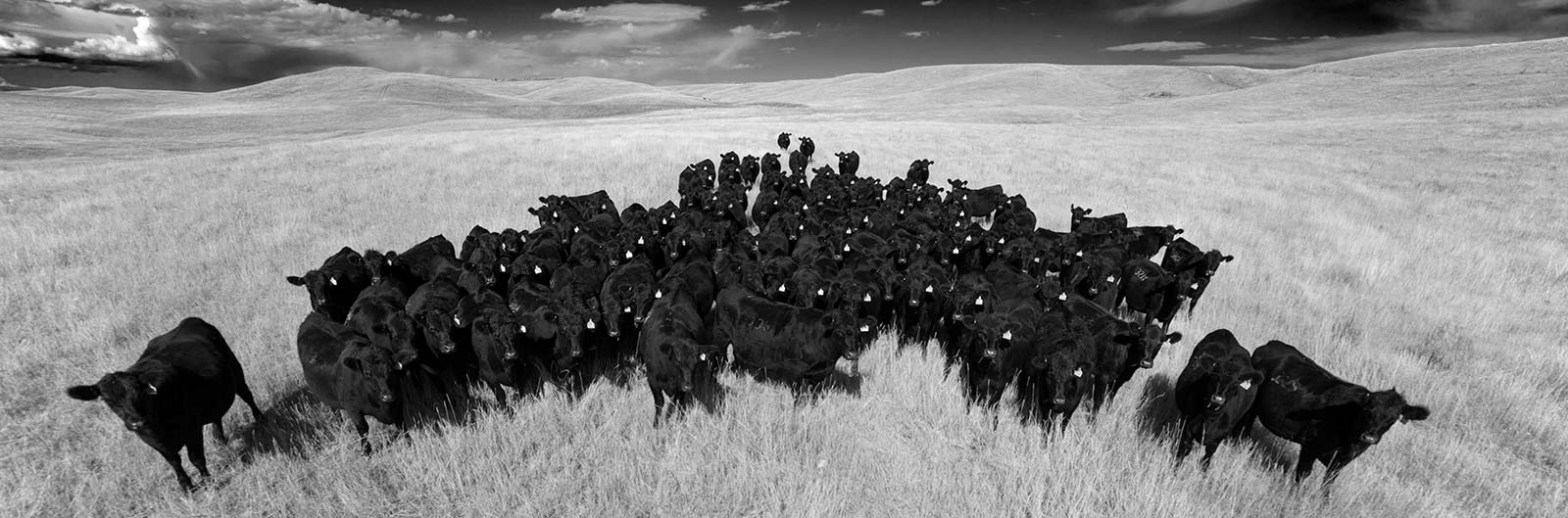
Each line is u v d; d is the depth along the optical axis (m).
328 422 8.05
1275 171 29.31
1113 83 129.50
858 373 9.64
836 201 18.95
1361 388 6.89
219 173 22.23
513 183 21.44
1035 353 8.50
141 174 22.30
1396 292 13.86
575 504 6.67
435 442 7.44
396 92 113.56
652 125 47.34
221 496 6.73
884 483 7.01
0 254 13.46
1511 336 11.77
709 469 7.08
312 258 13.70
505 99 119.75
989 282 11.48
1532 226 20.59
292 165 23.92
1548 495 7.34
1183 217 19.17
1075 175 26.78
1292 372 7.44
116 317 10.25
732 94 182.00
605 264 12.59
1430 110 53.69
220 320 10.48
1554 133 35.56
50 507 6.54
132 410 6.16
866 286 10.24
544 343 8.92
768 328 9.03
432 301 9.50
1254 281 14.12
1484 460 7.87
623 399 8.55
